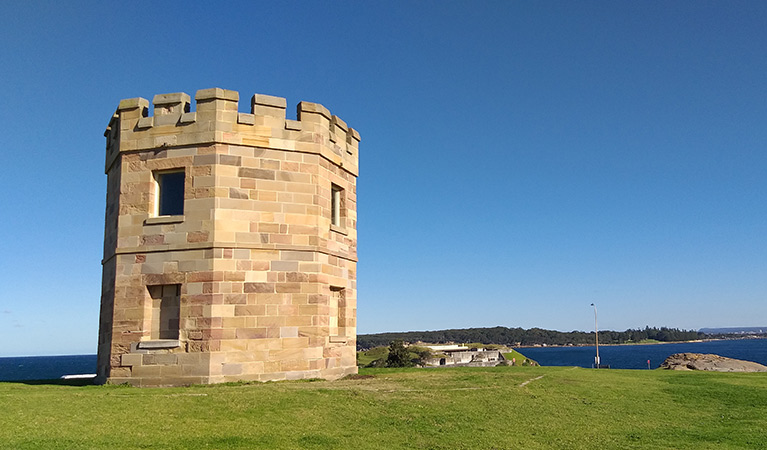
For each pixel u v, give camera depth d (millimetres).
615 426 14289
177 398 14289
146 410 12961
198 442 10703
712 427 14484
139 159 19562
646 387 19953
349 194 22766
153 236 18984
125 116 19859
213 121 19047
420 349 97812
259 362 18516
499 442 12070
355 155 23344
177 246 18688
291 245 19422
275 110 19797
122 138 19766
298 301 19312
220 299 18297
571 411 15664
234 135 19172
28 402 13172
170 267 18703
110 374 18672
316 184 20109
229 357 18188
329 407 14062
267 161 19484
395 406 14719
